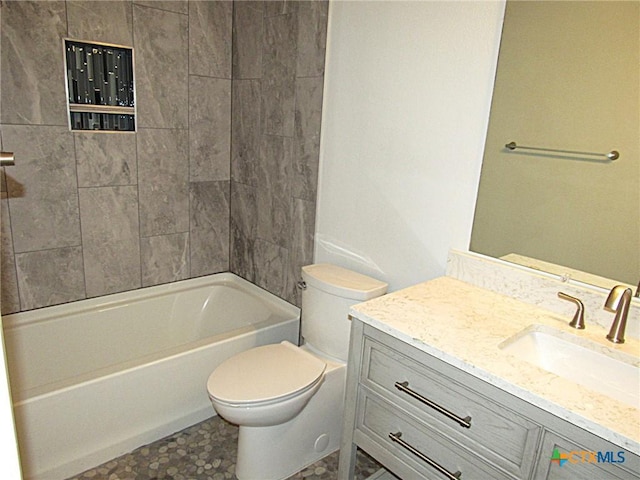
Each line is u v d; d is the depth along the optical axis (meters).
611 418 0.99
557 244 1.53
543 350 1.43
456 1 1.65
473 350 1.24
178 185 2.70
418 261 1.95
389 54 1.89
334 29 2.09
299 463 2.01
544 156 1.51
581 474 1.03
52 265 2.34
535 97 1.50
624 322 1.32
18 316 2.27
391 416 1.46
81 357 2.44
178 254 2.80
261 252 2.77
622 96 1.33
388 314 1.45
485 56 1.60
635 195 1.34
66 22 2.12
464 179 1.73
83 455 1.90
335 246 2.30
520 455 1.14
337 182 2.22
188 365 2.13
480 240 1.73
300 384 1.76
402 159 1.93
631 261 1.38
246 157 2.75
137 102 2.42
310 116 2.28
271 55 2.44
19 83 2.05
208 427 2.24
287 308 2.61
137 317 2.62
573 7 1.39
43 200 2.23
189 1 2.48
